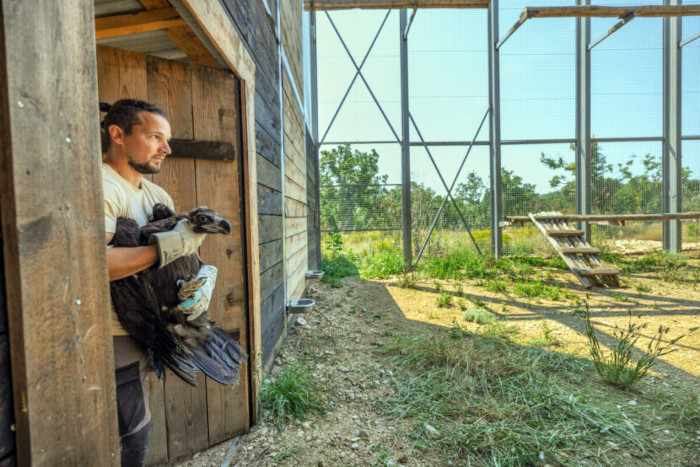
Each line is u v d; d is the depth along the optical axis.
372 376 3.06
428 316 5.02
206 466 1.93
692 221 10.30
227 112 2.09
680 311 5.16
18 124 0.61
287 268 4.05
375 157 9.52
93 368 0.77
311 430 2.27
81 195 0.75
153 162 1.47
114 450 0.83
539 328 4.46
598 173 10.15
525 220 8.62
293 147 4.83
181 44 1.84
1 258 0.61
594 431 2.33
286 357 3.42
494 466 1.99
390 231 9.57
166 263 1.32
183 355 1.48
